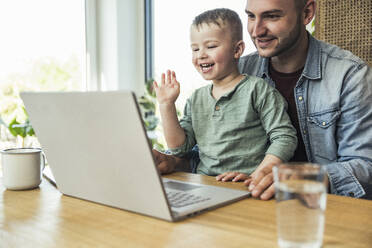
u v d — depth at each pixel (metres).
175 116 1.18
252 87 1.15
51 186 0.86
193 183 0.83
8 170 0.81
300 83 1.25
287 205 0.47
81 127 0.63
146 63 2.40
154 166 0.56
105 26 2.29
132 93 0.52
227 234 0.54
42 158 0.88
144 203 0.61
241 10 1.87
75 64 2.27
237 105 1.17
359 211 0.64
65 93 0.62
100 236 0.54
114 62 2.26
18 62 2.01
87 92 0.58
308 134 1.26
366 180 0.96
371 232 0.54
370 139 1.10
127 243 0.51
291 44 1.21
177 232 0.55
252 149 1.16
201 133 1.23
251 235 0.53
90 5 2.28
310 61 1.24
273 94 1.14
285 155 1.01
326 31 1.38
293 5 1.17
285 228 0.47
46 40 2.13
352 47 1.32
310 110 1.24
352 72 1.17
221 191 0.76
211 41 1.15
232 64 1.18
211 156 1.20
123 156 0.59
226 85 1.20
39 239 0.53
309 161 1.27
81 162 0.68
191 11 2.12
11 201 0.73
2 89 1.96
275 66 1.34
